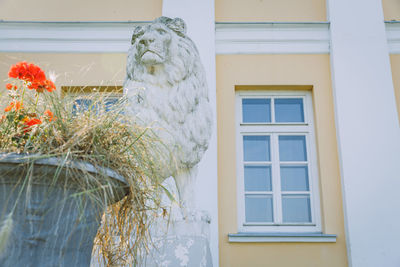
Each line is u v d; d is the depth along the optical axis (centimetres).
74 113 128
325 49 494
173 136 223
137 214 134
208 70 472
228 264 422
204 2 498
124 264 144
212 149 440
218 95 477
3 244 78
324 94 479
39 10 527
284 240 426
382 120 456
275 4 526
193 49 243
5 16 524
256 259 423
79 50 496
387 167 439
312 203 453
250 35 497
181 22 243
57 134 108
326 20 516
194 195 239
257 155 473
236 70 487
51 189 99
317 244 427
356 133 452
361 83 470
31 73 128
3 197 95
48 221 99
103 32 504
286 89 491
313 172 461
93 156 109
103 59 495
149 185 135
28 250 96
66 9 527
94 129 113
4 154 94
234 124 466
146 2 528
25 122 112
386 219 423
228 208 439
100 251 146
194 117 233
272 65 489
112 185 112
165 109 224
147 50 223
